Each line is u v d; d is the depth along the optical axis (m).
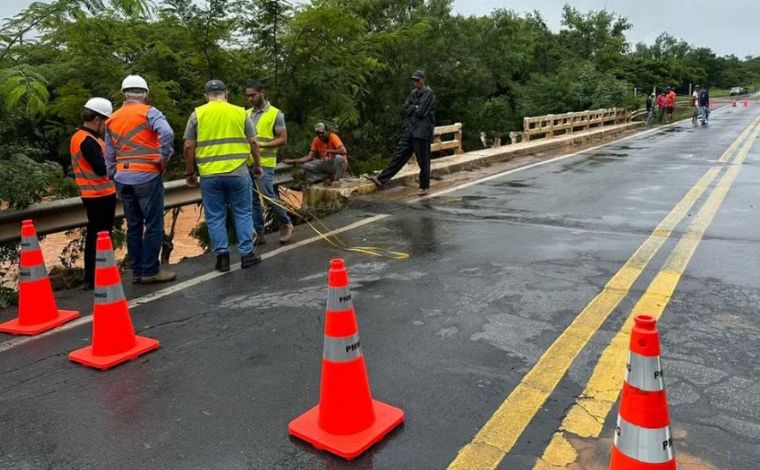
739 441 2.73
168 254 8.85
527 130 17.00
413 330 4.11
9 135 7.27
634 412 2.09
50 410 3.25
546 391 3.23
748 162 13.27
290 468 2.68
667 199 8.73
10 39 6.53
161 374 3.62
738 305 4.37
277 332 4.20
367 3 24.42
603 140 20.25
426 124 9.22
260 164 6.08
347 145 14.69
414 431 2.91
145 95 5.42
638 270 5.25
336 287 2.84
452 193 9.56
